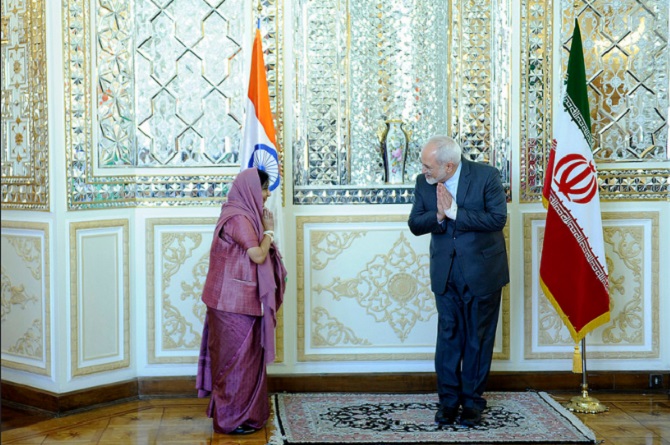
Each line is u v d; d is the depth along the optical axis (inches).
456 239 170.9
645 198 205.0
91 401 192.1
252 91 189.9
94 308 193.6
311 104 207.8
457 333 176.2
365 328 206.4
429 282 206.2
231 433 173.0
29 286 192.2
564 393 204.1
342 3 207.2
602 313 188.9
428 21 210.8
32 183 189.5
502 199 170.1
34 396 191.3
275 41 201.0
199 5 202.5
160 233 201.6
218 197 202.2
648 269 205.9
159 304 202.1
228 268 170.2
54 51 183.6
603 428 176.2
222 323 170.9
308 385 203.9
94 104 191.9
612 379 205.6
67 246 187.5
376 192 204.8
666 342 206.5
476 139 207.3
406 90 212.2
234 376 171.5
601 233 188.1
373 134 212.4
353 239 205.3
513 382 205.0
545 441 166.1
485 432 171.3
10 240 195.9
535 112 204.2
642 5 204.8
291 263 203.8
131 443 167.5
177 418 184.9
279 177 190.9
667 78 205.5
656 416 185.3
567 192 186.5
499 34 204.4
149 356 202.2
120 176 197.5
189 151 204.2
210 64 203.5
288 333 204.5
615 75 206.1
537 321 205.8
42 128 185.2
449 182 173.0
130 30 199.9
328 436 169.0
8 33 193.5
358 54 210.1
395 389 205.0
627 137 206.7
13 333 197.0
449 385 177.2
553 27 203.3
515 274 205.0
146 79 202.1
